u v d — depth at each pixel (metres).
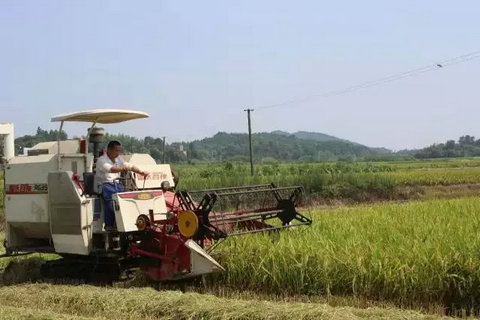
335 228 11.88
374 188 35.56
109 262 10.96
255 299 9.45
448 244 9.45
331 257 9.62
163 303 8.71
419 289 8.99
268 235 10.91
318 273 9.63
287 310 7.97
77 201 10.74
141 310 8.68
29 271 11.95
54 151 11.81
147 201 10.86
